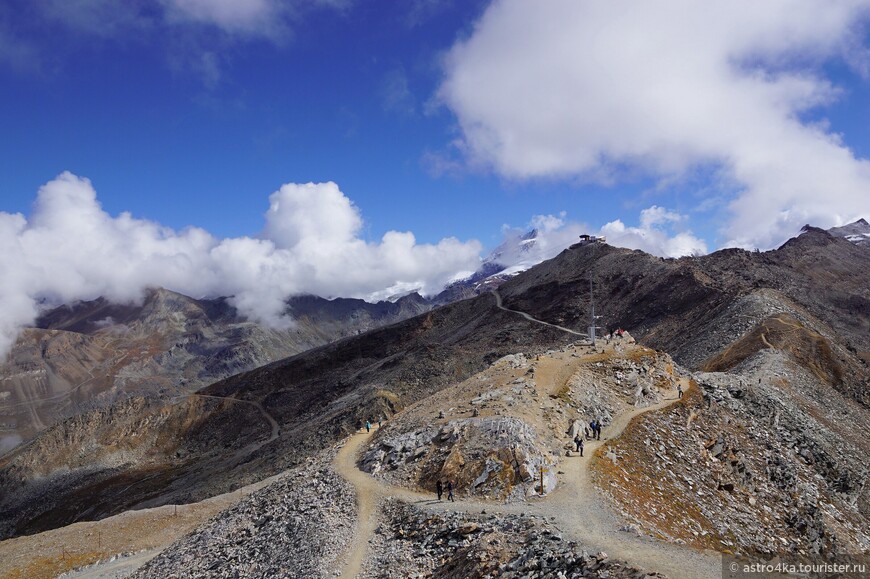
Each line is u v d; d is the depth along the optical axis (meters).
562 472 50.50
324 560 44.41
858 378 122.31
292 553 47.97
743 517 52.53
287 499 60.12
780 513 56.62
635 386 70.19
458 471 53.09
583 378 69.44
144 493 194.62
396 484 55.69
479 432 56.97
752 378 101.50
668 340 175.12
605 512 42.44
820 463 71.50
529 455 51.56
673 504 49.44
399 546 44.34
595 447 55.59
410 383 195.25
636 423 61.50
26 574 81.25
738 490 57.47
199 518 99.81
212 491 153.88
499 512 44.78
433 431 61.28
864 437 93.50
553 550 35.00
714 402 73.44
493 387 69.00
